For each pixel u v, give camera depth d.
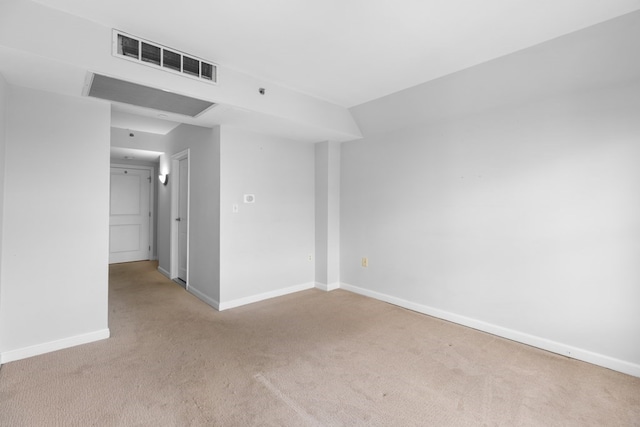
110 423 1.72
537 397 2.00
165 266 5.26
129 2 1.87
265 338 2.84
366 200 4.14
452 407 1.90
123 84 2.33
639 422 1.77
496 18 2.00
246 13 1.97
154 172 6.52
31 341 2.43
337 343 2.76
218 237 3.59
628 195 2.27
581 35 2.13
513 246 2.84
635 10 1.88
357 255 4.27
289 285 4.27
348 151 4.36
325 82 3.07
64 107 2.54
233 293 3.69
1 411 1.80
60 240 2.54
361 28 2.13
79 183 2.62
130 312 3.47
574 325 2.52
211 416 1.79
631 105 2.24
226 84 2.74
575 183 2.50
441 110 3.25
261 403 1.92
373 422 1.76
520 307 2.81
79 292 2.64
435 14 1.96
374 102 3.59
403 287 3.74
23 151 2.37
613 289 2.34
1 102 2.15
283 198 4.17
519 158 2.79
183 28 2.15
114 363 2.36
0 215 2.25
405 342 2.79
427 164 3.48
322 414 1.82
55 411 1.81
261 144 3.91
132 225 6.36
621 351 2.31
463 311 3.20
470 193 3.13
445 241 3.34
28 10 1.85
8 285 2.33
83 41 2.03
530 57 2.42
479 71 2.70
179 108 2.91
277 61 2.63
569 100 2.51
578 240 2.49
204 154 3.87
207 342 2.75
